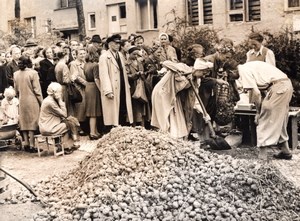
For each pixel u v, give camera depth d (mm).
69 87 10711
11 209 6152
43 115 9273
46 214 5887
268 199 5816
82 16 17688
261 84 7688
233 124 9758
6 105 9883
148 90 10750
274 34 12734
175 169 6340
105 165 6508
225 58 9625
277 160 7953
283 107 7688
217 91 8867
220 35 14258
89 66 10742
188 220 5430
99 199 5781
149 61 10789
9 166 8508
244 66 7820
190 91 8531
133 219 5398
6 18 19297
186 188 5984
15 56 11188
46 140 9344
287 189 6098
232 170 6309
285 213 5633
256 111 7973
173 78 8445
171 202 5750
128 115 10609
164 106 8453
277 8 12734
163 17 15734
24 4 19156
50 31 18656
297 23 12383
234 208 5594
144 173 6320
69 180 7090
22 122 9656
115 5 16969
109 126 10688
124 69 10555
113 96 10398
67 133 9438
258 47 8867
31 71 9695
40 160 8945
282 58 11773
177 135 8469
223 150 8430
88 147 9930
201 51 8844
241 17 13891
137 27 16375
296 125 8625
